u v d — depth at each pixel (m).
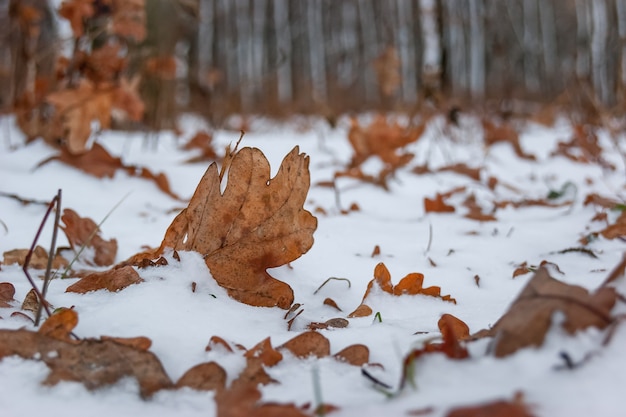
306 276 0.49
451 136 1.39
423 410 0.26
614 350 0.28
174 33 1.35
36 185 0.73
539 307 0.30
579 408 0.25
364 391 0.30
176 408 0.30
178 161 0.99
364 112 2.54
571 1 5.89
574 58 2.08
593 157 1.16
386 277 0.44
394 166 0.92
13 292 0.41
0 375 0.31
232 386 0.31
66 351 0.32
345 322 0.40
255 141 1.32
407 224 0.67
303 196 0.41
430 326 0.39
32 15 0.98
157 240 0.59
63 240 0.57
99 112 0.78
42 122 0.94
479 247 0.58
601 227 0.62
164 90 1.35
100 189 0.75
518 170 1.12
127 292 0.39
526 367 0.28
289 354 0.34
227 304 0.40
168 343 0.35
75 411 0.29
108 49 0.86
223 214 0.42
